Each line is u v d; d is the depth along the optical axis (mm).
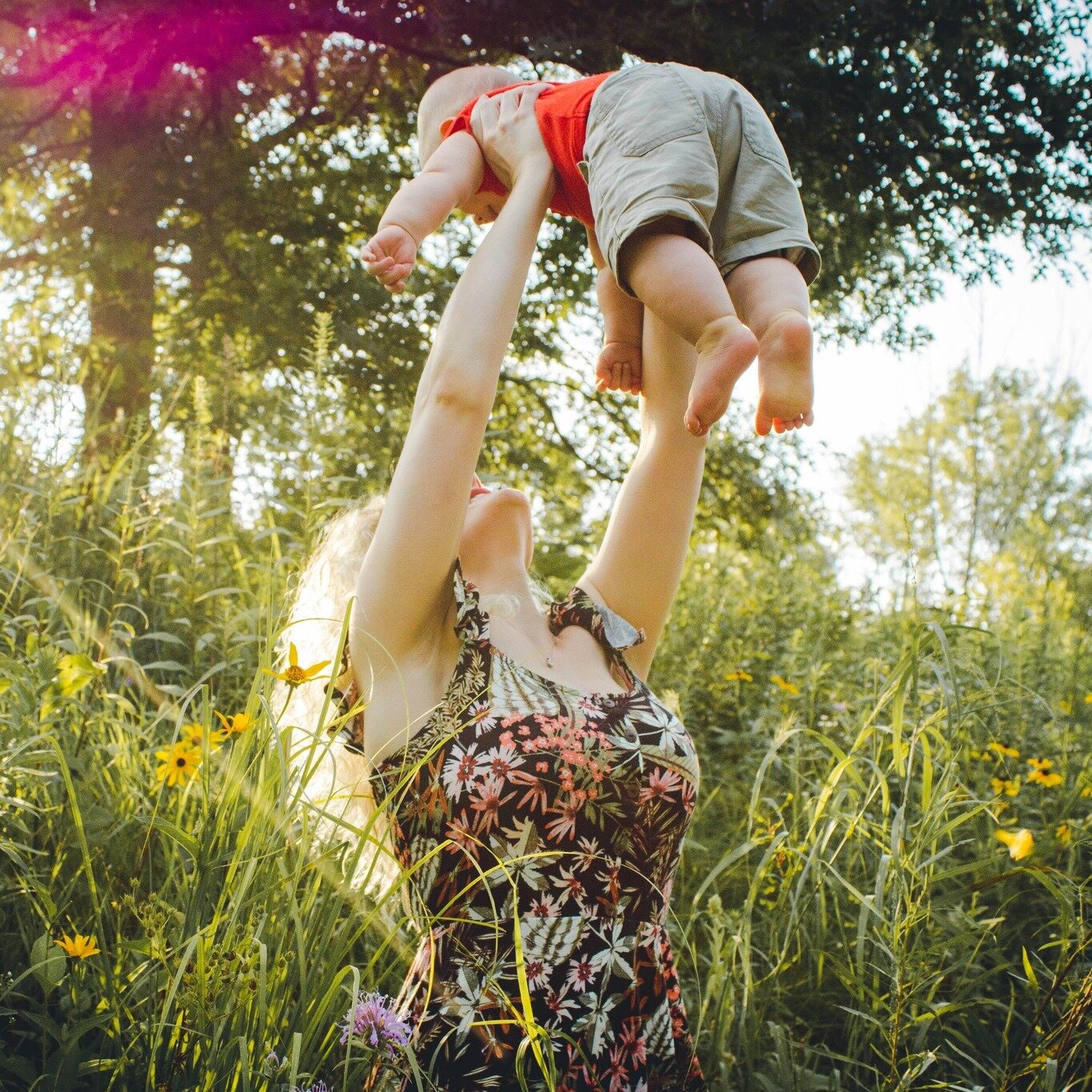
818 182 7371
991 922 2215
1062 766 3355
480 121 1957
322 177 8461
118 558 3137
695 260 1603
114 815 2064
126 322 7594
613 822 1638
